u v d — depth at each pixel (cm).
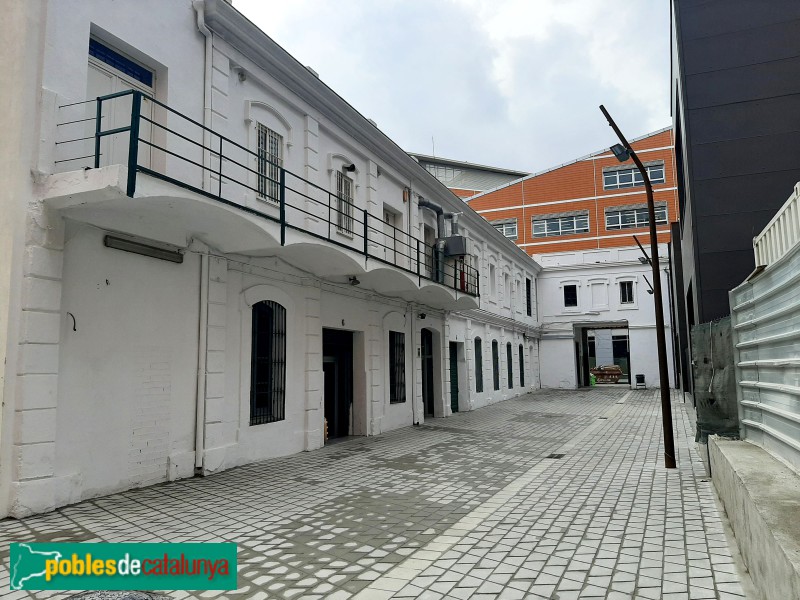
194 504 719
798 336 511
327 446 1221
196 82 906
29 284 647
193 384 888
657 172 3447
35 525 609
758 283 660
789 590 315
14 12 675
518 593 445
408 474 938
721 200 925
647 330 3147
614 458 1086
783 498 443
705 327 878
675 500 732
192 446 883
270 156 1072
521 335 3005
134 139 644
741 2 955
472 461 1064
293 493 792
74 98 712
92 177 637
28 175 658
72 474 695
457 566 508
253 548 559
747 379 743
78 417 709
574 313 3294
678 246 2303
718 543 551
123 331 777
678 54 980
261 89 1055
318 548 560
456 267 1778
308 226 1153
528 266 3191
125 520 640
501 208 3797
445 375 1908
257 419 1040
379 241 1449
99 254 748
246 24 970
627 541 569
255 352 1045
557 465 1023
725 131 938
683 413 1894
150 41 827
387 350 1524
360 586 463
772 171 907
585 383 3541
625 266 3206
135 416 789
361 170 1394
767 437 655
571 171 3647
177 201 705
